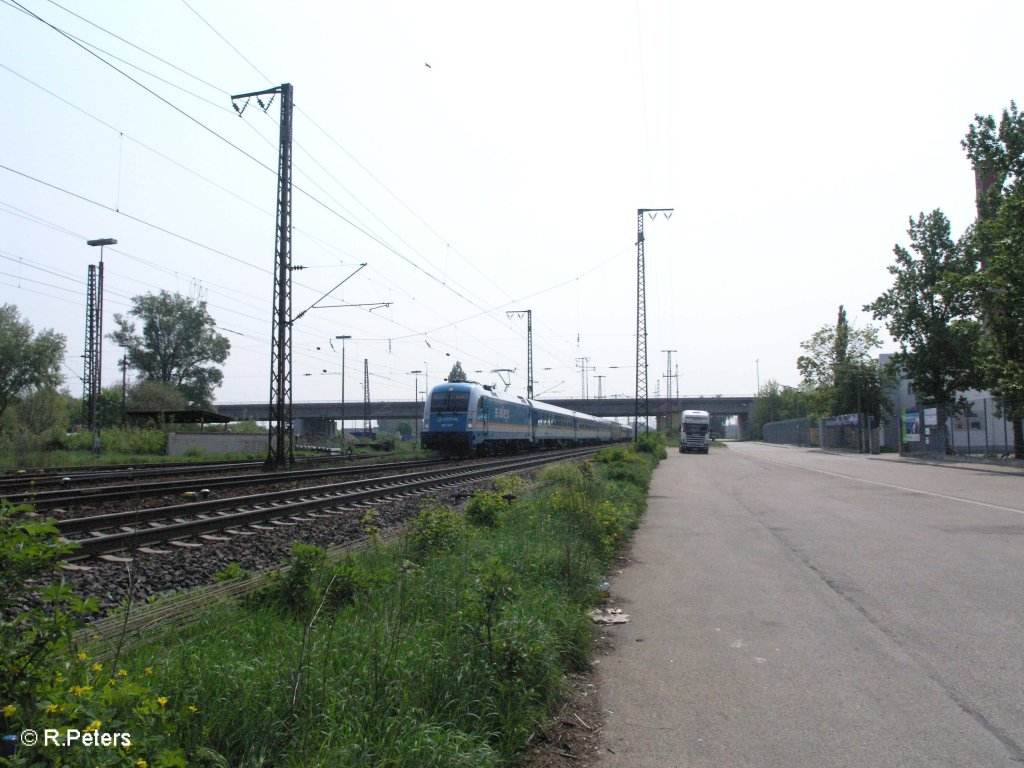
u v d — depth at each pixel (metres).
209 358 70.75
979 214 33.66
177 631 4.95
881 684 5.08
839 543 11.03
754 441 123.25
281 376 26.38
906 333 43.19
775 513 15.10
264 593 5.94
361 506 15.10
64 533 10.34
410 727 3.64
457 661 4.46
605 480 19.00
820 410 73.62
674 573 9.13
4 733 2.56
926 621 6.61
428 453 41.62
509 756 3.92
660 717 4.61
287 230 26.36
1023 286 29.20
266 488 18.19
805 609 7.18
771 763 3.94
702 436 55.69
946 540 11.08
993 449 47.44
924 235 41.94
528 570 7.46
